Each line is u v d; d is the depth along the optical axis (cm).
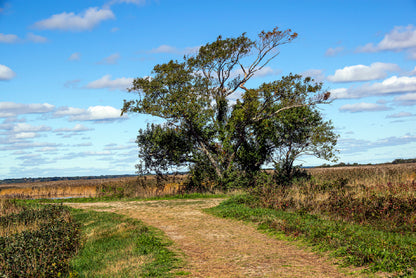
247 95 3172
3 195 4019
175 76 3175
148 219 1798
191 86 3266
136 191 3350
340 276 804
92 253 1177
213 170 3462
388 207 1412
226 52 3412
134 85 3222
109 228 1559
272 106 3347
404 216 1310
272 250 1079
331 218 1434
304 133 3266
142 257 1028
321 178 2986
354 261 866
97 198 3162
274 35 3522
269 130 3334
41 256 1008
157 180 3519
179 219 1761
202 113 3300
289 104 3275
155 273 879
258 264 937
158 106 3197
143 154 3503
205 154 3488
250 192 2164
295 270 870
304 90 3222
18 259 977
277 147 3341
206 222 1636
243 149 3406
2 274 906
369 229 1230
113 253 1127
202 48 3425
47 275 916
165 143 3391
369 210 1413
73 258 1131
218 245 1175
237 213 1697
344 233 1114
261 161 3434
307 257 977
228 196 2855
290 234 1227
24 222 1791
